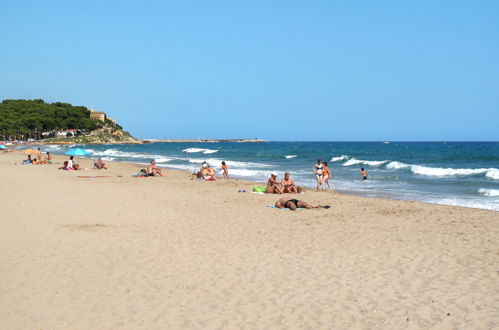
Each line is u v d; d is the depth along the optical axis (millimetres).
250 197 18344
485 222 12477
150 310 6301
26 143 160500
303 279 7578
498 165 40438
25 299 6727
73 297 6801
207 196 18562
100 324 5848
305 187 23969
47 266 8344
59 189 20172
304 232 11344
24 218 12977
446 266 8203
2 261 8648
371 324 5773
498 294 6703
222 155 73438
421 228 11758
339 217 13523
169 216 13664
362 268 8180
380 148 103125
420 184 24969
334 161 52438
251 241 10359
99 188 20875
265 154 73812
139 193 19203
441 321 5820
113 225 12141
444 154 62500
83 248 9625
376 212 14461
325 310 6246
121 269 8180
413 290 6977
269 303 6527
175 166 44281
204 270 8117
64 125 191250
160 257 8977
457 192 21062
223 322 5887
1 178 25594
